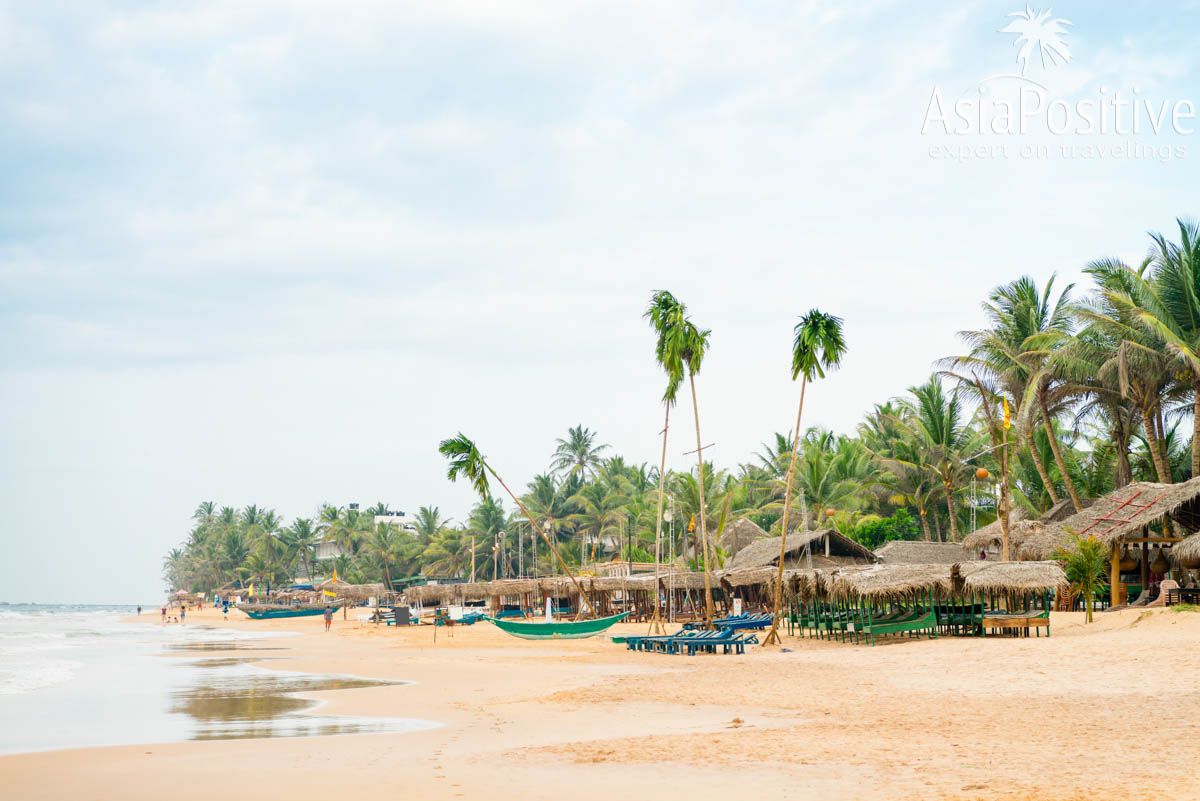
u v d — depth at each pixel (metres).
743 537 66.56
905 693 19.64
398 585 135.38
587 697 20.83
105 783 12.38
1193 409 45.28
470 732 16.25
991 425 49.53
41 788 12.16
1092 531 37.84
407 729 17.17
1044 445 55.91
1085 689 18.61
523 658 35.25
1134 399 43.84
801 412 36.28
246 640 60.94
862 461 72.25
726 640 33.03
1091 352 43.53
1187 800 9.06
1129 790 9.57
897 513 66.50
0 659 42.50
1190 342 42.00
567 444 118.75
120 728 18.55
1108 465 54.03
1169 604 32.91
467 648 43.06
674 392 42.16
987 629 33.84
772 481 80.38
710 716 17.25
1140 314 40.69
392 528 143.62
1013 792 9.70
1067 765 11.06
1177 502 35.34
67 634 78.88
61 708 22.28
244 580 182.75
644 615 60.31
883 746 12.99
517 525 118.56
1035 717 15.33
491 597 72.44
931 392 63.94
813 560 52.59
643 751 13.22
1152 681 18.98
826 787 10.37
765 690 21.06
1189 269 41.94
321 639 59.31
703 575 53.50
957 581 32.84
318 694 24.41
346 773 12.38
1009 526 45.56
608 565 82.94
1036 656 23.83
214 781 12.20
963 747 12.67
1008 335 51.94
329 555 170.62
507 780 11.42
